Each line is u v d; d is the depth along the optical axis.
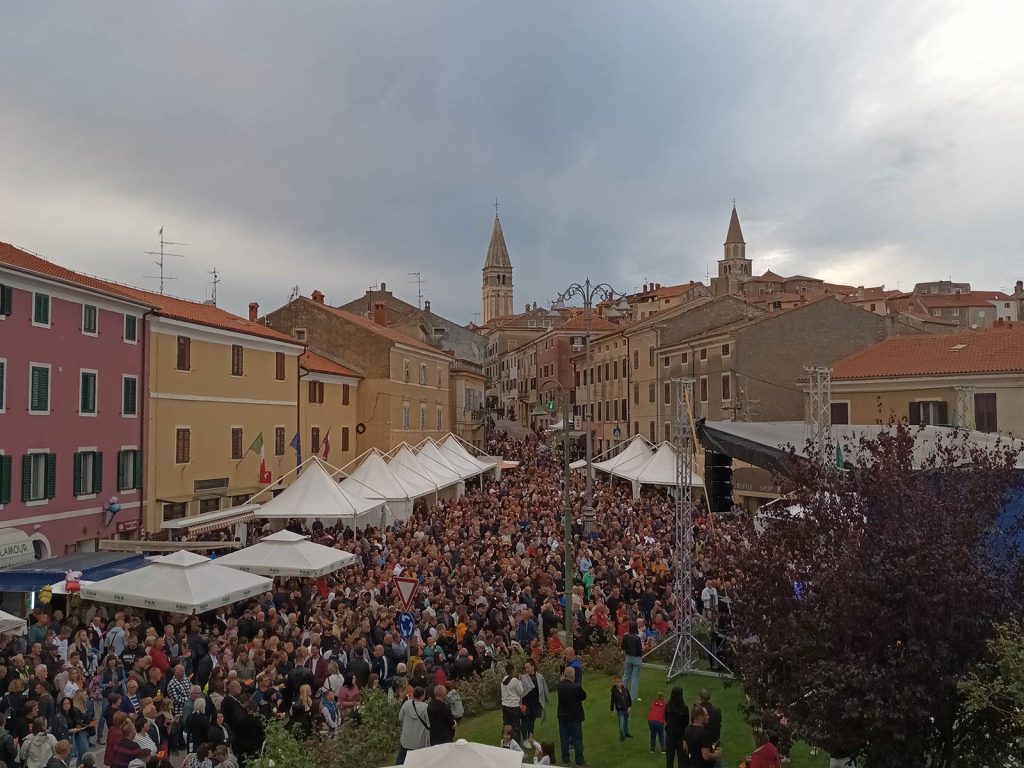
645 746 14.26
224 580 18.06
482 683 16.30
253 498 35.41
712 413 50.09
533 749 13.21
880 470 10.83
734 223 134.12
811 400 20.14
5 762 11.94
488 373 120.56
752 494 36.78
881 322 48.31
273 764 11.15
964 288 116.25
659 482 40.31
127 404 29.83
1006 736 9.34
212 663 15.08
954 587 9.27
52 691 13.79
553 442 73.06
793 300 88.75
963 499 10.48
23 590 19.00
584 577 22.81
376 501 32.09
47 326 25.62
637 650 16.06
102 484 28.25
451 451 49.50
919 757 9.68
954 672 9.45
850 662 9.49
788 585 10.86
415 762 9.24
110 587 17.56
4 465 23.64
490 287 177.25
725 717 15.61
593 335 74.25
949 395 35.28
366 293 93.62
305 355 47.62
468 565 22.27
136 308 30.23
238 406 37.25
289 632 16.62
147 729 11.91
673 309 63.06
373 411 52.19
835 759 12.03
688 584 18.59
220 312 41.19
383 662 15.76
